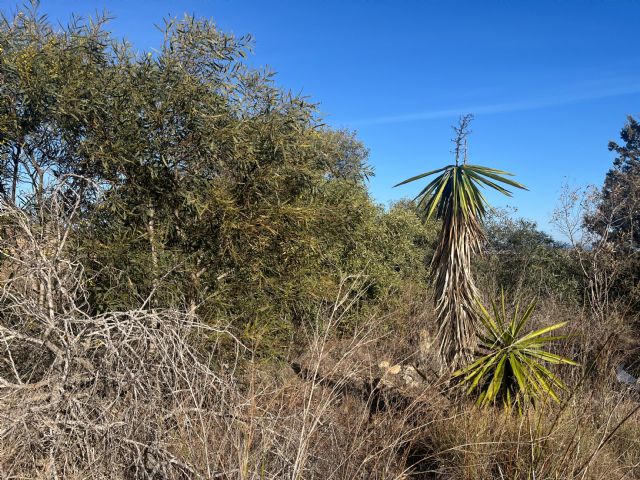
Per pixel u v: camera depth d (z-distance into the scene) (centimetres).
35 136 496
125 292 481
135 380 304
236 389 357
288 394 393
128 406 313
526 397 443
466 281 564
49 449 301
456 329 558
